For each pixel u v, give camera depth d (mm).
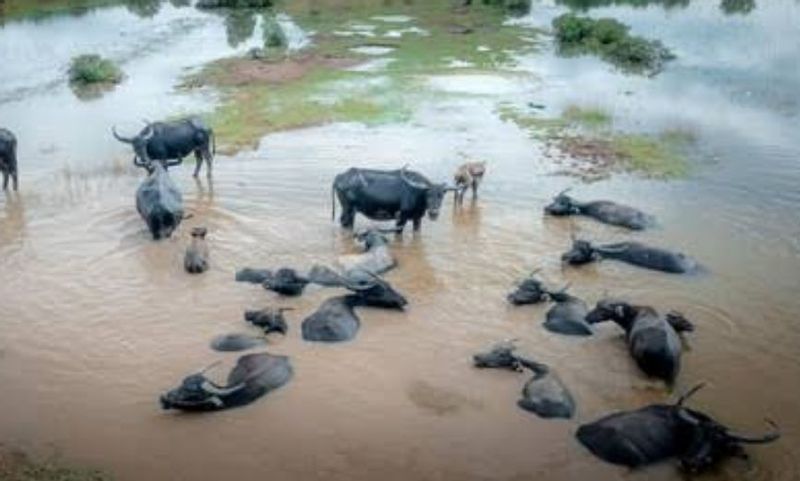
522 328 14719
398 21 41312
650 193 20531
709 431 11367
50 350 13992
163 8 46938
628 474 11125
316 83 29875
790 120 26234
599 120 26062
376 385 13047
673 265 16578
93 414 12383
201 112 26781
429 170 21719
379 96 28250
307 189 20594
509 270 16781
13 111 27531
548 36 38188
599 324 14945
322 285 16078
